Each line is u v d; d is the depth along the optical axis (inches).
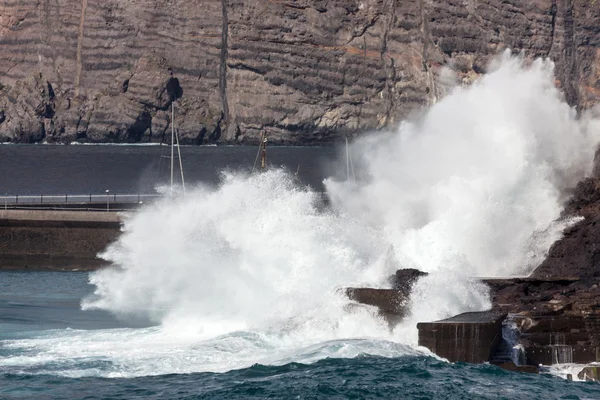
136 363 3838.6
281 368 3722.9
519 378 3627.0
